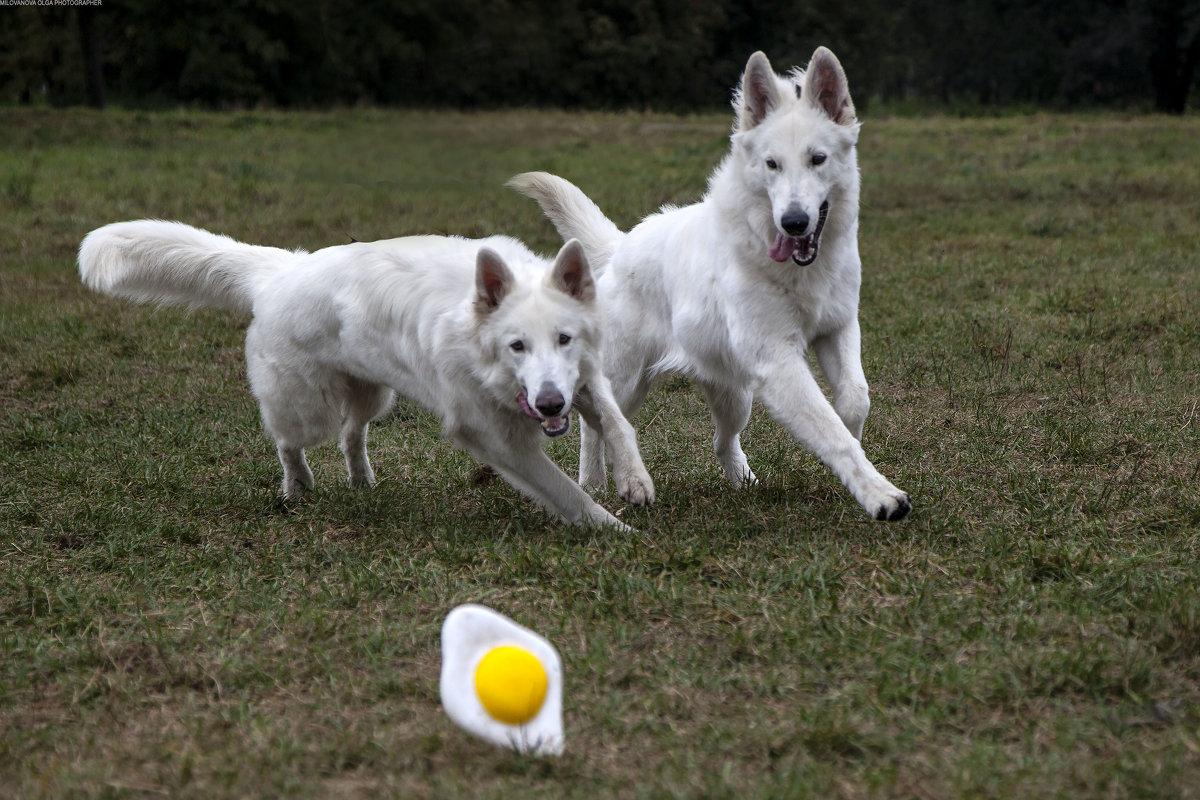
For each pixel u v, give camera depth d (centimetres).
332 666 355
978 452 552
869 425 606
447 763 298
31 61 4241
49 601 412
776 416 465
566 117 3053
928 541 435
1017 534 438
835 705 317
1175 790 269
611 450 473
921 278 959
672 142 2339
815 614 370
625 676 339
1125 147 2056
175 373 771
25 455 605
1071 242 1084
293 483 551
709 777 282
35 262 1095
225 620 393
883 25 4672
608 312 549
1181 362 678
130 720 330
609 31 3853
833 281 468
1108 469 518
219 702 339
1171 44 4069
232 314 920
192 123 2748
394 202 1320
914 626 364
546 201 588
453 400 472
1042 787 274
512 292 449
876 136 2503
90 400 707
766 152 457
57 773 295
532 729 296
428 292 478
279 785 288
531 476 476
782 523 463
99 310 917
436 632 377
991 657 339
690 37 4144
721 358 503
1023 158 1908
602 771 291
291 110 3197
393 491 536
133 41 4119
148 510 516
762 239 464
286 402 523
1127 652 335
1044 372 684
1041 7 4572
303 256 539
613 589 398
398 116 1923
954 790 272
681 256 512
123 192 1498
